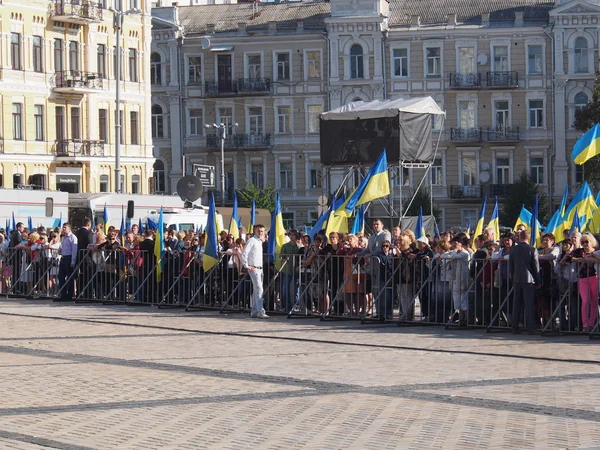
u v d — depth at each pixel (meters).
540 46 78.62
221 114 82.31
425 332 24.14
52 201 48.66
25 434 13.11
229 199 81.81
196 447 12.40
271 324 25.84
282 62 81.25
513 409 14.53
